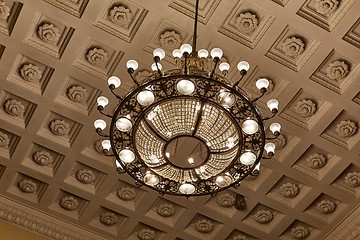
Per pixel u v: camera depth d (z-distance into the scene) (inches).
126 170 174.2
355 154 251.8
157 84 158.2
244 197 274.4
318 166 260.5
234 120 161.6
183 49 158.9
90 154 261.9
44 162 267.7
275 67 224.8
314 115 241.4
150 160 170.7
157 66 159.2
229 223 284.2
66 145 259.6
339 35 213.3
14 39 222.4
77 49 225.5
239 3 208.8
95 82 234.7
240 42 217.5
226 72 169.9
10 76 235.9
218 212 280.1
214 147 165.8
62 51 225.9
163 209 280.5
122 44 221.8
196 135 163.6
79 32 219.9
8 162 267.4
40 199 280.7
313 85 230.1
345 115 240.7
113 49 225.1
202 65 169.6
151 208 283.0
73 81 238.4
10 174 272.7
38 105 245.8
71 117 248.8
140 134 166.9
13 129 255.3
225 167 170.4
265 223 286.4
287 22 212.1
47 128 256.5
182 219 283.3
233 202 277.0
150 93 157.8
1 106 249.3
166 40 219.0
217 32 215.3
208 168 171.3
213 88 158.7
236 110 162.4
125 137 168.4
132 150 170.2
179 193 177.2
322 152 256.5
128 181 271.1
